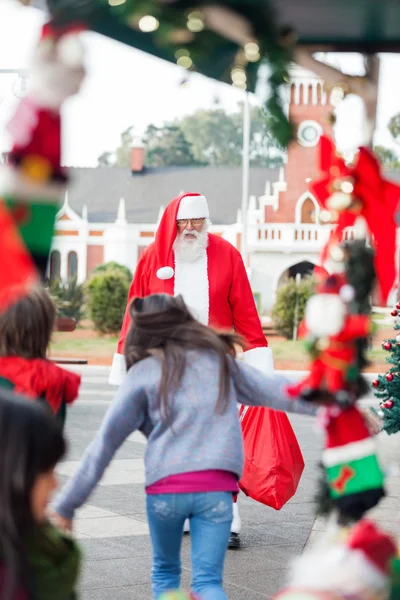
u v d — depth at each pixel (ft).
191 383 12.28
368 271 9.27
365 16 8.69
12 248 7.96
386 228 9.32
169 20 8.05
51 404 12.73
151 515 12.43
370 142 9.57
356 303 9.31
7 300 8.14
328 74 9.39
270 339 107.65
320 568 8.78
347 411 9.48
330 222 9.66
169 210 20.24
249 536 22.36
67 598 8.63
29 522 7.96
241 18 8.43
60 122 8.14
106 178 186.60
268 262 154.81
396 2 8.28
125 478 28.81
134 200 182.09
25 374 12.46
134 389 12.37
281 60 8.75
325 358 9.32
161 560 13.00
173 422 12.21
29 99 8.04
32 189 8.05
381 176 9.48
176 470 12.09
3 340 12.71
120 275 117.60
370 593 8.73
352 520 9.43
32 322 12.65
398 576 8.91
